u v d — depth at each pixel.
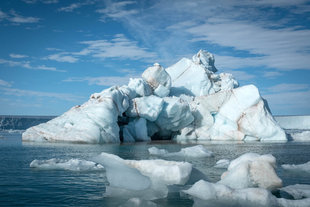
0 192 6.39
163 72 31.80
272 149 17.73
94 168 9.48
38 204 5.50
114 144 21.06
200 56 41.22
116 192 6.09
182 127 29.38
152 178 6.44
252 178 6.61
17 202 5.63
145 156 13.30
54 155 13.45
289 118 50.06
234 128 28.55
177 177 6.26
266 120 27.94
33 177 8.09
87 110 22.88
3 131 43.25
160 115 27.59
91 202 5.65
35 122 50.12
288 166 9.77
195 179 7.04
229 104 29.73
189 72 37.69
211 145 21.08
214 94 30.44
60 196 6.08
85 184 7.21
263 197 5.44
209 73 37.38
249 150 17.00
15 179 7.79
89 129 21.58
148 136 28.08
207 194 5.68
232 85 36.31
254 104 28.83
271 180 6.45
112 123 22.75
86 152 14.80
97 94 24.70
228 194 5.64
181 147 18.89
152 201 5.75
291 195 6.14
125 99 25.44
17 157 12.67
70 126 22.72
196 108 30.23
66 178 7.95
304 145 21.05
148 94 29.72
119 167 6.62
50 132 22.52
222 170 9.44
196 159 12.55
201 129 29.86
